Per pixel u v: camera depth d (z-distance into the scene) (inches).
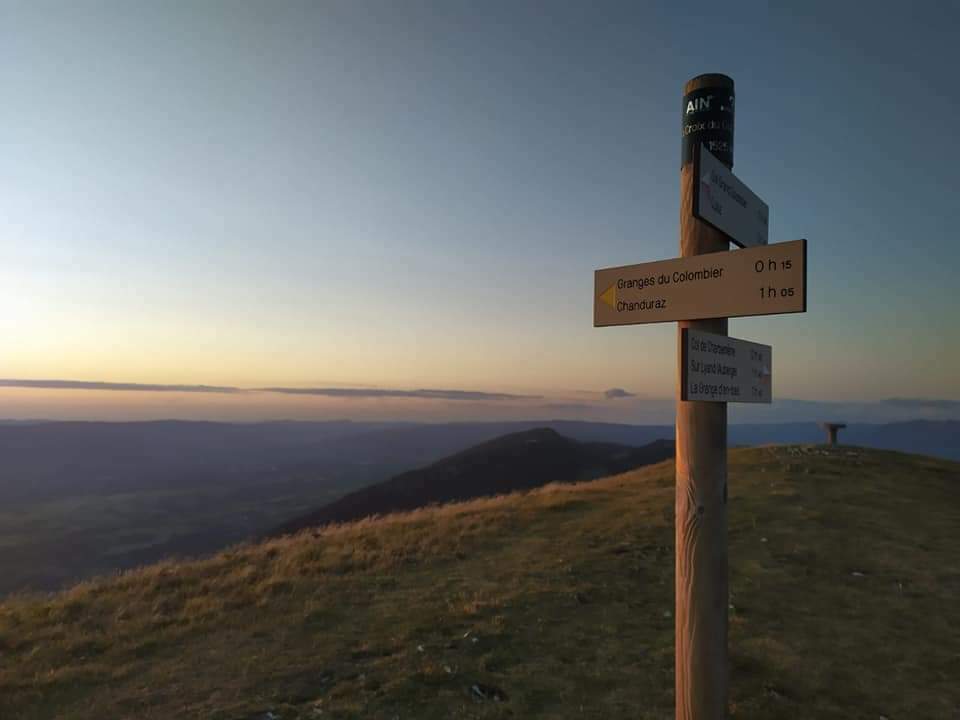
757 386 159.2
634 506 659.4
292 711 231.3
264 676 268.2
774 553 479.8
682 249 147.3
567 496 740.0
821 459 911.7
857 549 494.0
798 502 657.6
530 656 287.1
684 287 141.3
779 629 330.6
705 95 144.6
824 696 254.4
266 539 623.2
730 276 133.5
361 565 466.0
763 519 588.1
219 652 299.3
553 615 345.4
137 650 304.7
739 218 151.9
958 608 368.5
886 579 422.6
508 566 455.2
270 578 427.8
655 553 481.7
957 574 434.9
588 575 427.5
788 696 253.3
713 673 135.6
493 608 357.1
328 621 342.3
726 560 139.3
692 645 137.0
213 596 396.2
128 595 407.8
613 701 240.7
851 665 286.2
